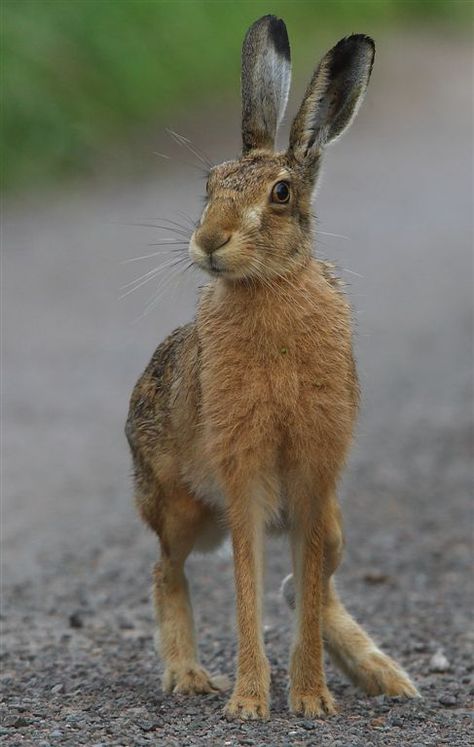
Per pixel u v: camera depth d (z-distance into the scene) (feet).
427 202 130.31
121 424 69.15
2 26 124.57
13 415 70.28
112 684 36.70
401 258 110.11
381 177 140.26
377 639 42.50
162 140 128.57
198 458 35.27
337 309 34.27
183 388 35.37
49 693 35.40
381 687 36.68
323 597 37.52
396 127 161.79
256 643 33.73
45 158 119.34
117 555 51.96
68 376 77.00
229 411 33.50
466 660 40.24
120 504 58.34
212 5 154.10
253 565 34.12
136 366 78.84
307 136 35.76
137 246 104.53
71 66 126.93
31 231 108.37
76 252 103.45
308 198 35.50
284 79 37.45
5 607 45.47
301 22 171.94
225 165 35.29
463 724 32.91
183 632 37.24
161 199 115.44
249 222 33.71
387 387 77.20
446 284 102.32
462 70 189.98
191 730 31.78
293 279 33.91
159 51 140.05
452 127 161.68
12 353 81.30
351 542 53.98
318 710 33.83
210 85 142.61
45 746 29.81
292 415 33.45
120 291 94.84
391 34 203.92
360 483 61.46
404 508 58.29
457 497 59.52
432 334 88.84
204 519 36.73
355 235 118.11
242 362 33.42
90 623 43.80
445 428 69.77
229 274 33.40
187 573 50.70
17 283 96.58
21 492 59.57
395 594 47.88
